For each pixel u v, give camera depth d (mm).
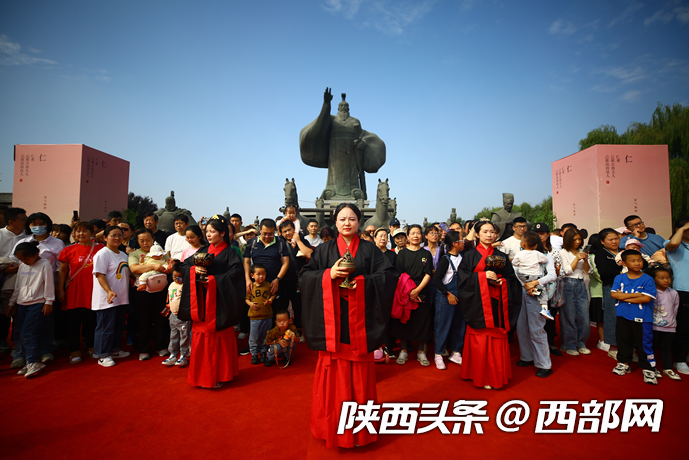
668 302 4594
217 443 3078
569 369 4887
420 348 5246
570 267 5512
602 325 5906
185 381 4484
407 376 4699
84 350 5922
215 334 4270
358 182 14945
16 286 4754
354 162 14703
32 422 3451
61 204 9539
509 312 4207
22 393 4133
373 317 2984
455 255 5469
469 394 4102
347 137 14469
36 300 4734
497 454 2938
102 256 5141
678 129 19047
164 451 2963
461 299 4289
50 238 5773
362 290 2947
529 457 2893
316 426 3066
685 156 19234
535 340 4707
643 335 4453
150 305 5352
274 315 5773
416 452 2967
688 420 3475
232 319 4223
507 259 4281
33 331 4684
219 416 3564
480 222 5637
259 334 5129
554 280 4660
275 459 2854
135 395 4066
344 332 3006
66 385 4363
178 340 5121
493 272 4121
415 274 5258
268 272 5309
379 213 11328
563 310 5531
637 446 3039
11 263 5035
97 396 4043
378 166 15328
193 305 4160
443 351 5078
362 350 2898
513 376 4645
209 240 4473
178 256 5863
